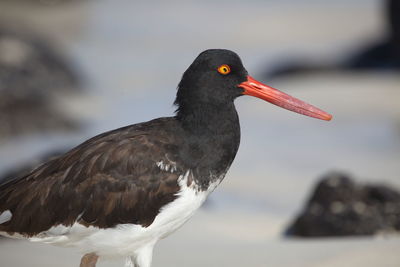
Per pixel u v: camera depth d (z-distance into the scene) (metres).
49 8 40.75
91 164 7.67
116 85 24.56
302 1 44.03
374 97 21.44
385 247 9.40
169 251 9.87
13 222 7.70
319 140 17.78
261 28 36.50
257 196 13.62
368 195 11.08
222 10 41.41
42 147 17.05
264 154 16.66
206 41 33.34
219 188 14.12
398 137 17.75
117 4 43.28
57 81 22.64
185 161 7.79
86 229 7.64
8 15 38.53
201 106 8.03
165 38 33.94
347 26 36.91
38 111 18.70
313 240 10.34
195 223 11.38
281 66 27.20
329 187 11.20
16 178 8.05
